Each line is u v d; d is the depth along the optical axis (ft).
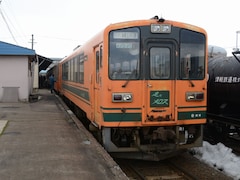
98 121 27.04
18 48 60.29
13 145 26.25
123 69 24.45
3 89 61.16
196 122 25.72
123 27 24.45
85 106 34.94
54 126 35.53
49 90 115.96
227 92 30.96
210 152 30.09
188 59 25.48
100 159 22.45
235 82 29.71
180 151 27.27
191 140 26.86
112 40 24.40
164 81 24.85
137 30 24.63
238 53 29.19
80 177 18.65
